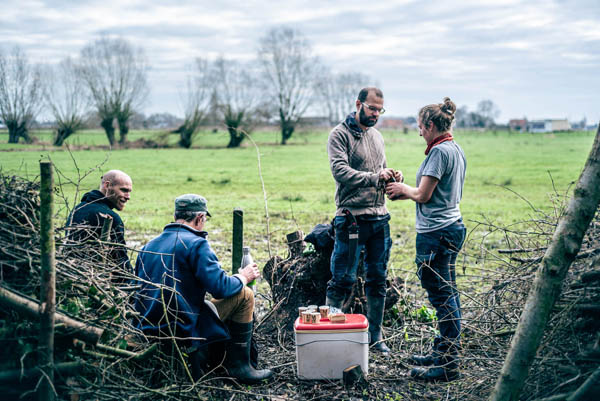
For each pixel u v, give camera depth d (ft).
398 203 62.90
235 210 16.11
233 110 214.69
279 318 17.06
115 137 217.77
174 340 11.44
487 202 62.80
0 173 11.50
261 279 24.56
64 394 10.28
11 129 155.74
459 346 13.28
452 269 14.16
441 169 13.21
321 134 309.63
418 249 13.82
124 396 10.96
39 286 10.68
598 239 12.13
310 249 17.38
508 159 140.36
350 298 17.29
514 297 13.87
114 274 13.42
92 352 10.55
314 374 13.38
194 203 13.51
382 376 13.75
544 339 10.95
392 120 484.33
